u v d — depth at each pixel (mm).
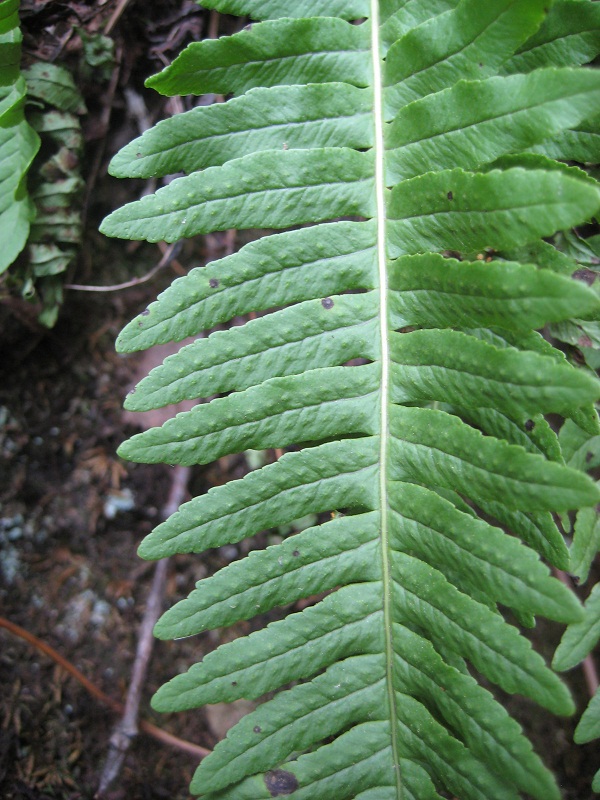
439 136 104
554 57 107
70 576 155
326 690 104
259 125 110
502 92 96
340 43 112
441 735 101
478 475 99
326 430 108
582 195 87
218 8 112
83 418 158
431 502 103
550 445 101
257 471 106
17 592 152
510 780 95
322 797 102
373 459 108
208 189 107
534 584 94
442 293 103
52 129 135
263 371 108
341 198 110
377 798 102
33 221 130
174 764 150
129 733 144
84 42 135
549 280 90
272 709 103
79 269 152
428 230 106
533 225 92
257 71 110
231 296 107
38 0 131
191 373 106
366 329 109
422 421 105
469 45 103
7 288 140
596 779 101
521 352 94
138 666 147
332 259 110
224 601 103
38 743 145
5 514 153
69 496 156
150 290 158
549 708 91
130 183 150
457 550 100
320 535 106
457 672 99
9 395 154
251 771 101
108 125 145
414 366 107
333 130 111
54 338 155
